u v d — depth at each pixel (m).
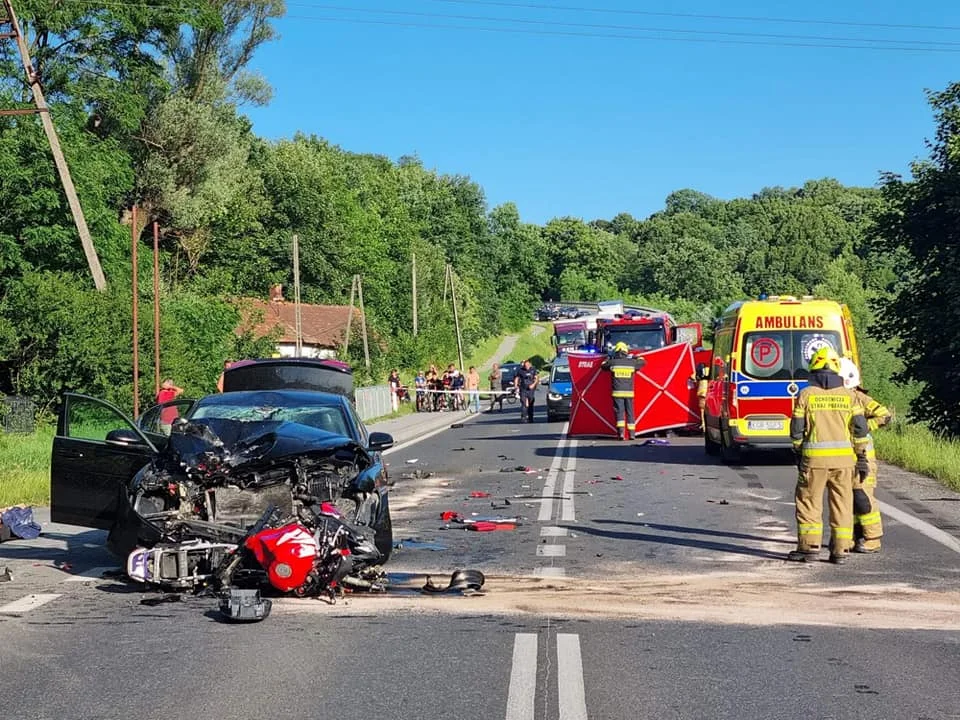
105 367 34.19
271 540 8.45
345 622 7.77
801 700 5.89
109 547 9.41
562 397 37.25
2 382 34.56
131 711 5.71
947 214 34.28
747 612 8.08
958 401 35.03
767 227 192.25
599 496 15.51
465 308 107.62
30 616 8.02
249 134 79.62
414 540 11.65
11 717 5.61
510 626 7.63
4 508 15.24
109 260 41.00
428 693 6.02
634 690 6.07
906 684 6.18
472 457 22.86
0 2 38.75
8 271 38.06
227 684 6.20
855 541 10.84
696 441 26.41
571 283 168.62
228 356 42.41
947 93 34.97
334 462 9.52
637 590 8.90
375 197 95.38
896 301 35.78
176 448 9.33
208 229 63.47
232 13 59.50
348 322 57.38
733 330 19.95
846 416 10.32
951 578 9.39
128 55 47.19
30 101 39.91
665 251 174.12
